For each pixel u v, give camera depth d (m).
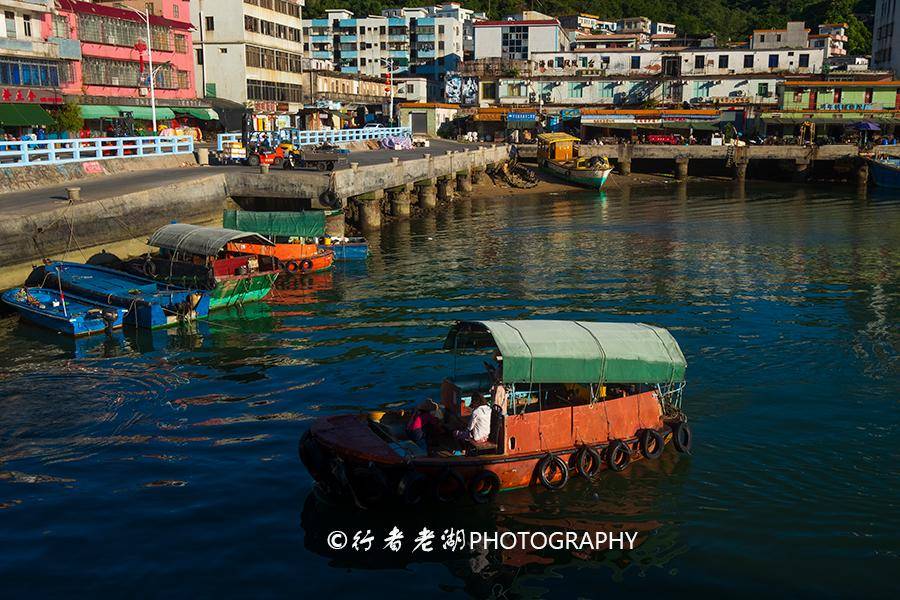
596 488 14.94
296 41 81.75
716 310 27.23
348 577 12.22
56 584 11.88
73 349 23.00
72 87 52.22
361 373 20.89
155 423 17.70
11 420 17.73
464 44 128.88
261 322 25.92
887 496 14.63
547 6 134.12
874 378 20.55
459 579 12.23
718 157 72.19
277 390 19.70
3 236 26.11
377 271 33.88
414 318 26.25
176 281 28.14
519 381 14.59
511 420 14.48
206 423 17.69
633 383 15.83
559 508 14.26
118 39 56.62
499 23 95.12
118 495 14.50
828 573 12.34
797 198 60.31
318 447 14.23
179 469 15.52
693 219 49.38
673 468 15.70
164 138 42.28
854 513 14.06
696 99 84.62
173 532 13.32
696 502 14.43
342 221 38.66
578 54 88.06
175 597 11.64
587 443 15.23
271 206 38.75
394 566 12.55
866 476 15.36
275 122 65.50
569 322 16.08
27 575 12.08
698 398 19.22
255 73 71.94
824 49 86.88
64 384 20.06
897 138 78.12
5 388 19.72
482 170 68.38
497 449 14.46
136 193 31.75
